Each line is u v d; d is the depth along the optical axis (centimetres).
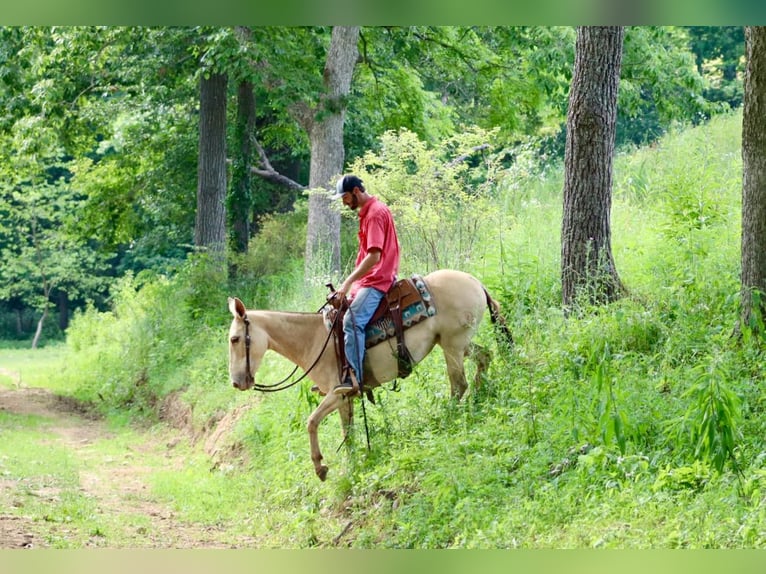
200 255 2498
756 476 792
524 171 1808
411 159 1828
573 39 2528
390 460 1078
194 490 1349
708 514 756
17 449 1645
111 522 1089
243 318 1130
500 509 884
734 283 1192
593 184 1266
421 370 1263
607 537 759
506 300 1369
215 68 2217
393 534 936
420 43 2580
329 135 2214
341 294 1088
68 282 6088
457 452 1012
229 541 1062
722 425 795
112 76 2603
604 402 898
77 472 1496
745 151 1052
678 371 1034
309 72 2256
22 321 6550
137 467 1631
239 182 2631
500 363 1158
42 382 3203
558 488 894
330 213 2186
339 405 1112
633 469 860
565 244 1284
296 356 1152
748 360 1016
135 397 2403
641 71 2500
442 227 1691
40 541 934
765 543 702
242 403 1680
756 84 1031
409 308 1107
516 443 1000
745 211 1052
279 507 1187
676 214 1427
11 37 2497
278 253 2530
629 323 1156
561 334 1154
